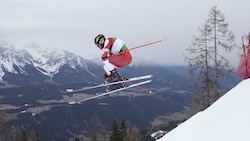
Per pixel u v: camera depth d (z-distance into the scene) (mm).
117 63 9453
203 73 16672
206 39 16781
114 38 9406
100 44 9469
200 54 16781
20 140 53406
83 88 9898
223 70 16391
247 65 7238
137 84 9805
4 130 35938
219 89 16438
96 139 51156
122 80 9617
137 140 43000
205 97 16594
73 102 10461
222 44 16562
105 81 9680
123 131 41750
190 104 17312
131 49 9758
